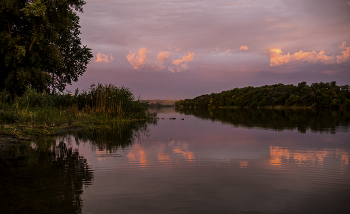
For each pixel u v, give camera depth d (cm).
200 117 2723
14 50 1719
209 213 319
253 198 372
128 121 1869
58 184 434
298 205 346
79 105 1894
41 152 714
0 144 826
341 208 336
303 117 2470
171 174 499
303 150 747
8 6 1725
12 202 353
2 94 1538
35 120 1223
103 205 345
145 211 325
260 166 562
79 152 717
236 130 1317
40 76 1992
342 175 490
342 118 2266
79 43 2620
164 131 1280
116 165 569
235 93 10462
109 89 2002
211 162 599
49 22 1941
